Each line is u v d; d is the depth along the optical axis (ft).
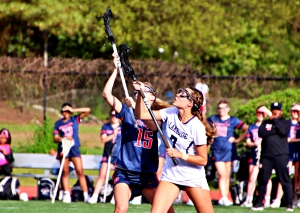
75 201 95.81
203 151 49.85
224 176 93.40
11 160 96.12
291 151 93.56
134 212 79.82
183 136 50.34
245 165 95.81
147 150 53.16
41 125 122.01
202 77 115.85
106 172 94.38
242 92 116.37
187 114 50.39
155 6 165.99
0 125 121.70
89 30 161.48
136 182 53.11
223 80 116.78
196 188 50.26
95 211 80.38
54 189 97.45
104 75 118.32
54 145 117.50
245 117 107.76
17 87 119.44
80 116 95.45
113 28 162.30
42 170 126.21
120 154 53.57
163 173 50.80
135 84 51.29
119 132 94.38
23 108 122.31
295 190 93.40
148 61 120.47
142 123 53.36
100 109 134.92
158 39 167.22
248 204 92.12
